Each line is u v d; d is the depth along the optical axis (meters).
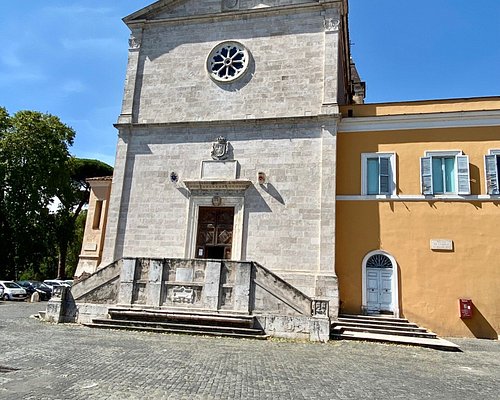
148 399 7.17
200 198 21.02
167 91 23.02
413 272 18.19
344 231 19.23
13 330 14.09
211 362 10.26
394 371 10.34
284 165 20.31
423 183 18.84
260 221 19.95
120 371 8.98
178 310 15.50
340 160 20.03
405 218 18.75
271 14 22.41
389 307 18.14
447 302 17.62
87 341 12.41
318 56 21.22
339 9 21.44
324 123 20.17
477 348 14.68
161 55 23.67
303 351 12.40
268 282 15.27
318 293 18.14
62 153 38.28
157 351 11.31
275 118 20.73
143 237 21.33
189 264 15.96
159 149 22.23
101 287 16.44
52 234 38.97
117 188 22.14
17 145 35.78
